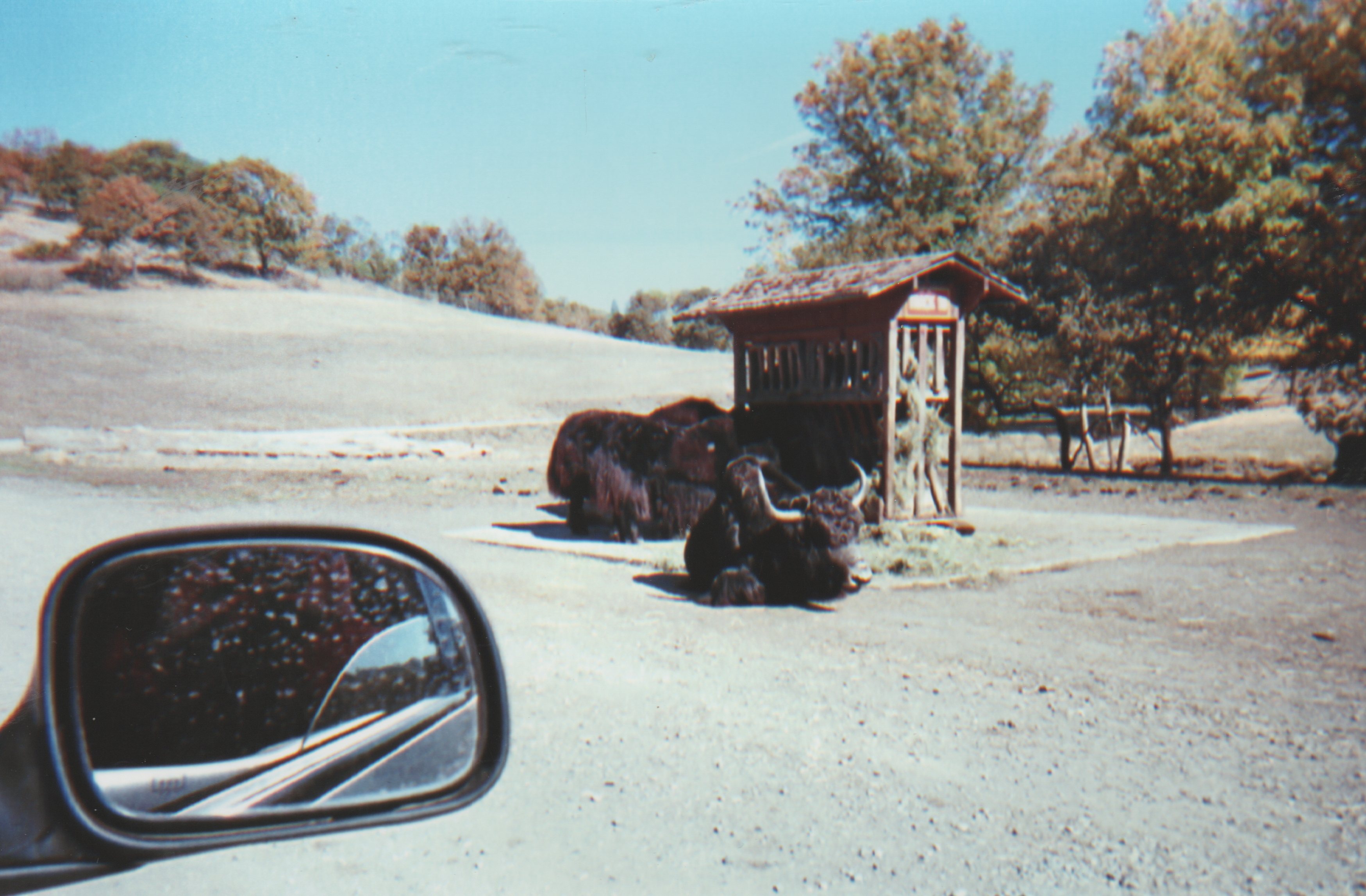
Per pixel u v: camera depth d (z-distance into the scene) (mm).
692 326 132250
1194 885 3564
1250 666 6645
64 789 1905
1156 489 20359
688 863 3824
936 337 14211
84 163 92438
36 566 10703
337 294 102625
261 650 2381
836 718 5609
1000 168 41438
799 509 9477
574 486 13992
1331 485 21312
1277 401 42281
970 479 23344
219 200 99188
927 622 8281
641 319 135000
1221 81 25188
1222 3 25906
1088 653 7078
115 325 70812
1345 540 12836
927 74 40406
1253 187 23469
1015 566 10844
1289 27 24375
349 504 18016
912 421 13727
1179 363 25984
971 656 7039
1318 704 5781
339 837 4133
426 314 98125
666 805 4391
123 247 90875
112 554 2172
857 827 4129
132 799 2008
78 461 26031
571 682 6395
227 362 62500
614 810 4336
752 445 12805
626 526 13297
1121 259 26391
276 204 104750
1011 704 5844
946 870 3729
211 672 2273
